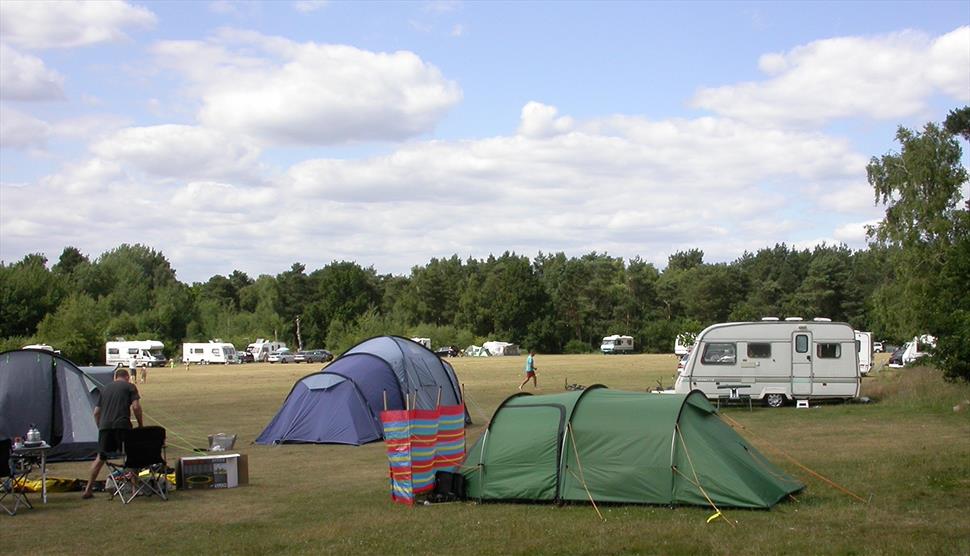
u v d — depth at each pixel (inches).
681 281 5068.9
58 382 772.6
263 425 1119.0
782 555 385.7
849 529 430.6
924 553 380.2
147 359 3489.2
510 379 2069.4
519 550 405.4
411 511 510.0
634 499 502.3
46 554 420.2
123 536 458.0
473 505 523.5
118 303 4680.1
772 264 4972.9
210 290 6289.4
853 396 1162.0
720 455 501.7
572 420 527.2
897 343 2358.5
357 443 886.4
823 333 1176.8
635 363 3016.7
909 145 2215.8
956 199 2176.4
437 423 550.3
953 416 978.7
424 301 5329.7
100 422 571.2
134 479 571.5
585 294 5083.7
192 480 608.7
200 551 422.0
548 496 517.3
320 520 491.5
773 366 1184.2
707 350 1210.6
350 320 5054.1
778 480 524.7
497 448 537.0
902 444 758.5
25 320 3892.7
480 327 5000.0
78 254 5856.3
